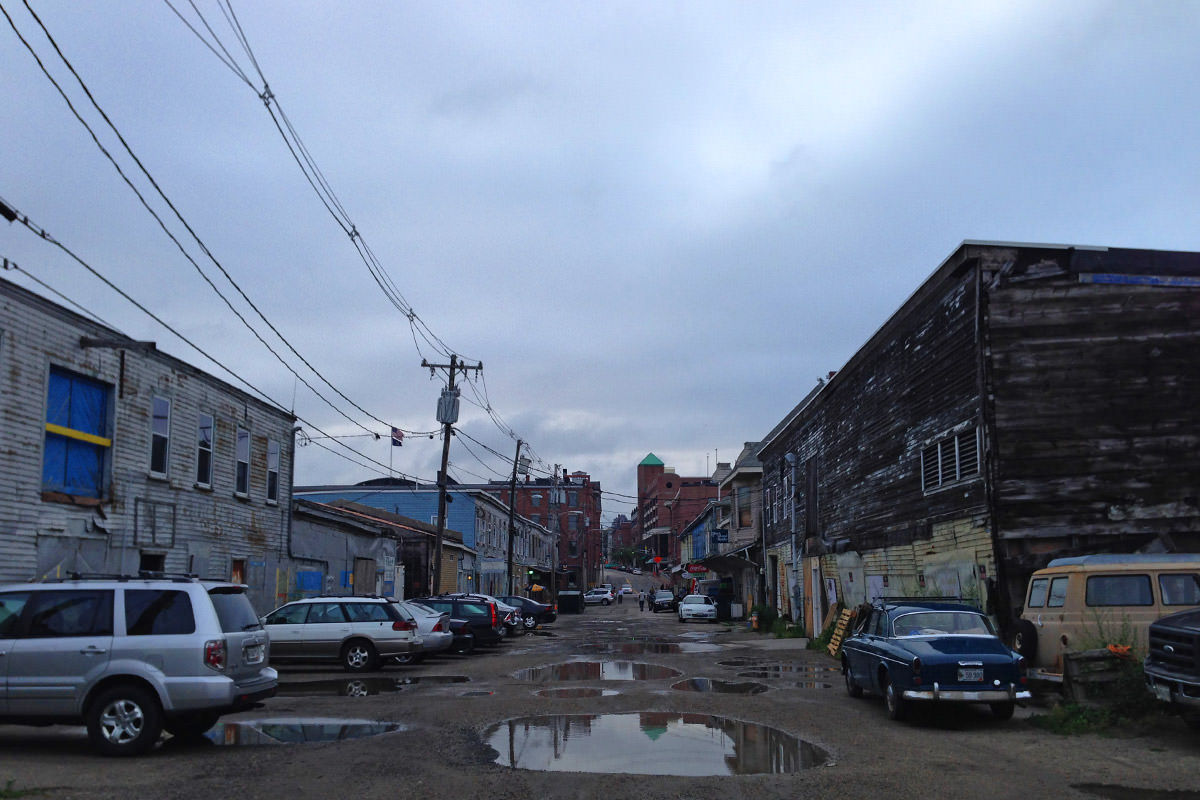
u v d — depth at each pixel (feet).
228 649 33.40
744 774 29.14
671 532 376.07
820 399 102.22
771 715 41.93
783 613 125.39
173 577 34.86
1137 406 55.01
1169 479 54.19
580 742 34.86
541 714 42.11
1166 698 34.06
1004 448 54.90
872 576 81.00
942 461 63.82
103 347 57.93
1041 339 55.88
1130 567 42.78
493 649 88.94
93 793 25.99
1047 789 26.96
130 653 32.35
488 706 44.73
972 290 57.88
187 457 70.18
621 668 66.74
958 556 59.82
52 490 55.47
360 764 30.42
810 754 32.63
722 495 212.02
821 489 103.30
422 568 148.05
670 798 25.94
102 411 60.39
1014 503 54.29
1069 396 55.21
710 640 103.30
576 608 209.15
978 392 56.54
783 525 126.11
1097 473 54.44
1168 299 56.03
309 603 66.80
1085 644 42.09
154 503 64.95
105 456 60.23
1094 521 53.93
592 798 25.90
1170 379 55.26
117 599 33.24
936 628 43.86
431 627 71.26
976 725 39.17
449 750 33.09
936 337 64.75
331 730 37.70
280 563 87.04
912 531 69.41
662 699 47.60
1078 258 56.29
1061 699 42.16
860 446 85.81
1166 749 32.89
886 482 77.10
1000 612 53.21
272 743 34.60
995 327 56.13
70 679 32.01
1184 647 33.12
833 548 95.55
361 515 147.13
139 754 31.81
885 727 38.75
